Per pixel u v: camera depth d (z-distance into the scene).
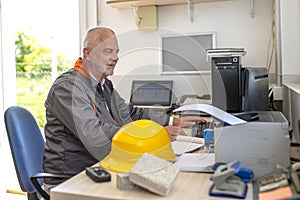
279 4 2.19
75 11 3.05
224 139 1.05
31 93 3.37
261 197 0.83
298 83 2.03
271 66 2.49
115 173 1.06
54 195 0.93
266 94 2.12
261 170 1.02
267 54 2.50
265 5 2.49
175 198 0.85
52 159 1.55
